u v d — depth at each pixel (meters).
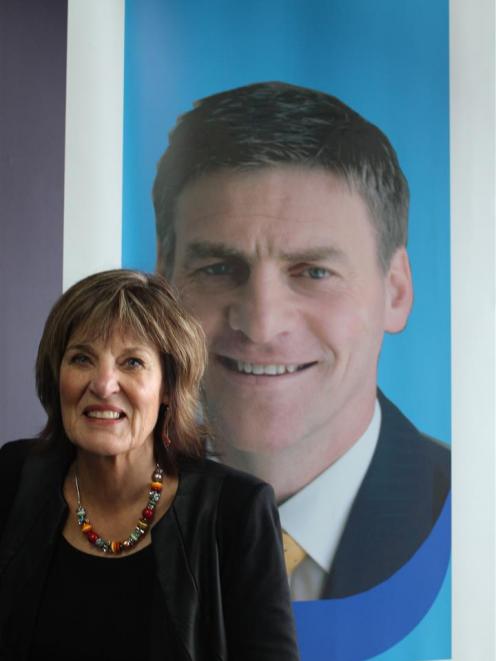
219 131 2.17
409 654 2.21
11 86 2.12
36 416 2.13
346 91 2.23
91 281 1.25
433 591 2.23
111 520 1.25
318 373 2.20
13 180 2.11
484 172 2.33
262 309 2.17
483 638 2.27
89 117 2.09
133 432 1.20
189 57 2.15
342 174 2.21
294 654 1.17
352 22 2.24
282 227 2.18
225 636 1.18
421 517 2.24
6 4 2.11
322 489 2.20
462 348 2.29
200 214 2.16
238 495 1.26
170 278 2.14
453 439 2.27
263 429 2.17
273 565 1.22
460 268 2.29
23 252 2.12
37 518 1.24
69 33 2.09
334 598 2.18
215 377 2.16
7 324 2.11
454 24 2.31
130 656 1.13
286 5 2.21
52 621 1.16
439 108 2.29
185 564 1.19
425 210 2.28
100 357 1.19
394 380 2.24
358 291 2.22
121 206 2.12
